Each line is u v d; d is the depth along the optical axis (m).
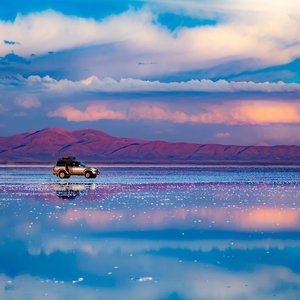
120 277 14.19
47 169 120.69
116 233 21.45
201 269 15.13
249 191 46.53
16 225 23.70
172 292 12.80
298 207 32.19
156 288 13.15
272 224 24.47
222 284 13.52
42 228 22.78
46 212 28.94
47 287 13.23
